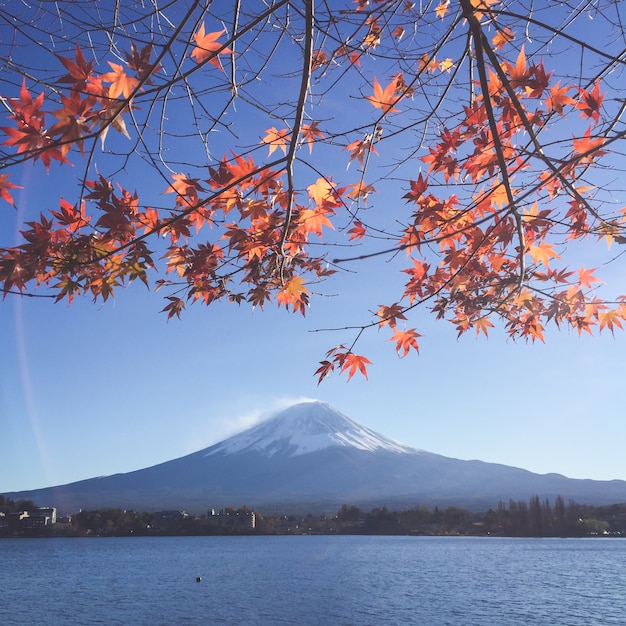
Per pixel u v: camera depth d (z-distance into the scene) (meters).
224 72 4.13
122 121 3.50
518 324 6.80
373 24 4.99
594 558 117.00
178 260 5.54
